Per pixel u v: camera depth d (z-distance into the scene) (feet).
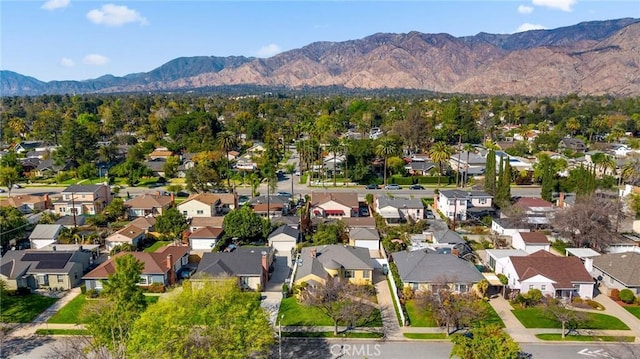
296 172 458.09
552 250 240.53
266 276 204.33
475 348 127.44
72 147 454.40
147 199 314.55
